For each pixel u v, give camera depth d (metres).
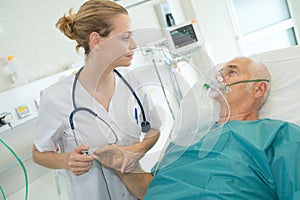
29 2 1.86
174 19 2.55
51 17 1.95
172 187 1.19
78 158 1.10
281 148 1.13
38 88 1.79
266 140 1.18
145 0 2.43
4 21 1.77
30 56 1.86
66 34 1.17
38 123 1.25
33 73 1.87
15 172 1.26
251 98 1.38
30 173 1.68
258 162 1.17
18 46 1.82
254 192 1.11
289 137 1.16
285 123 1.23
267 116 1.45
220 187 1.12
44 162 1.24
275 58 1.58
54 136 1.26
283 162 1.09
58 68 1.97
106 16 1.08
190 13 2.65
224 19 2.73
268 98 1.47
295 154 1.09
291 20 2.89
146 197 1.21
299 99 1.43
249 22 2.82
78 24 1.10
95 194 1.31
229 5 2.74
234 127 1.28
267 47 2.93
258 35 2.84
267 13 2.85
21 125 1.74
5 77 1.77
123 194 1.33
